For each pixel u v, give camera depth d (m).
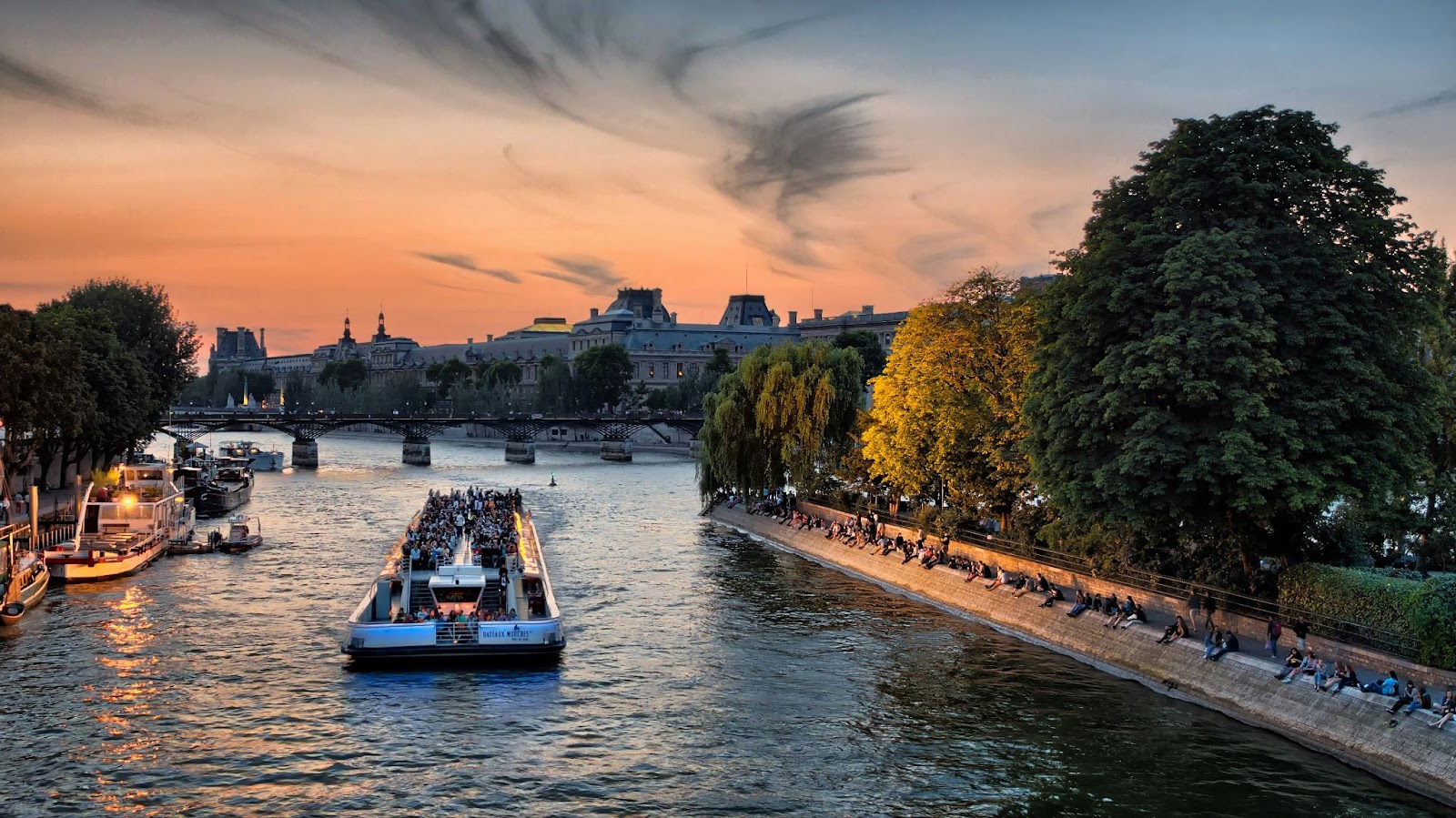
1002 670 54.88
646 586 76.81
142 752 44.38
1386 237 50.81
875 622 65.31
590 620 66.19
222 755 44.16
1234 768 41.88
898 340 77.06
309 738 46.06
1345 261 50.59
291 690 52.12
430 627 56.38
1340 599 47.50
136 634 61.97
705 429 111.31
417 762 43.72
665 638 61.75
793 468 97.81
